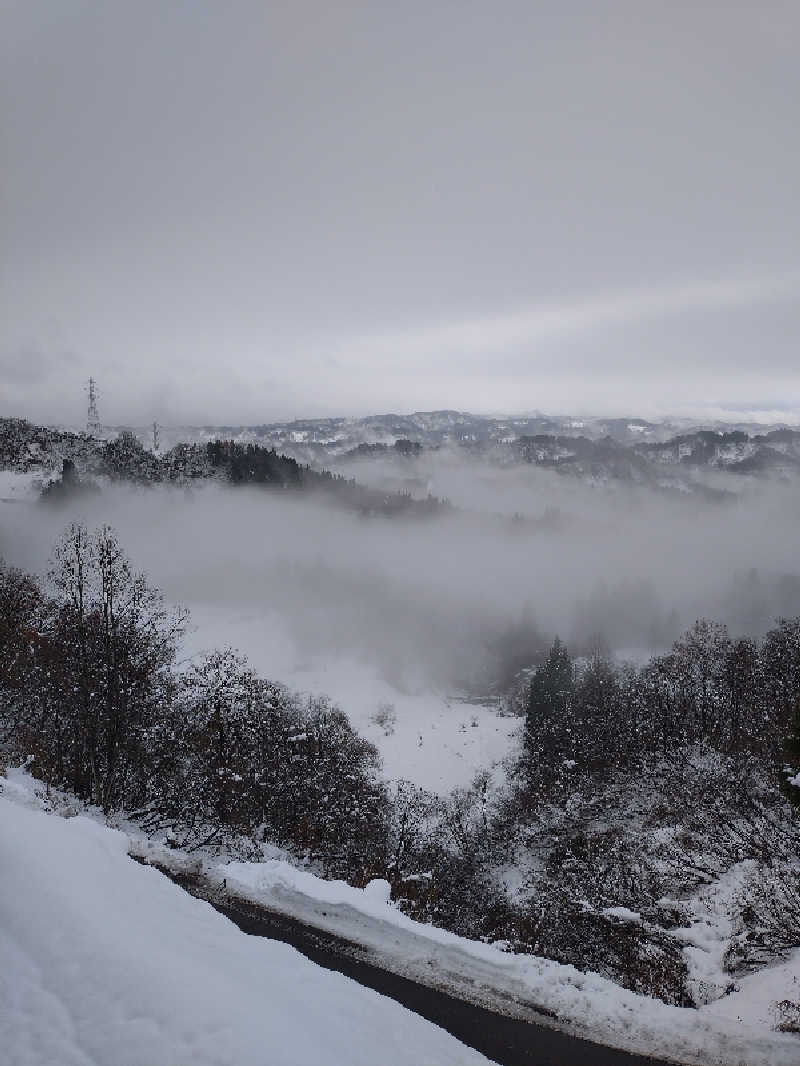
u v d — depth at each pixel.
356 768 46.31
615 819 42.62
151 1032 5.79
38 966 6.53
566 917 24.20
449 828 47.31
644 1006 10.05
